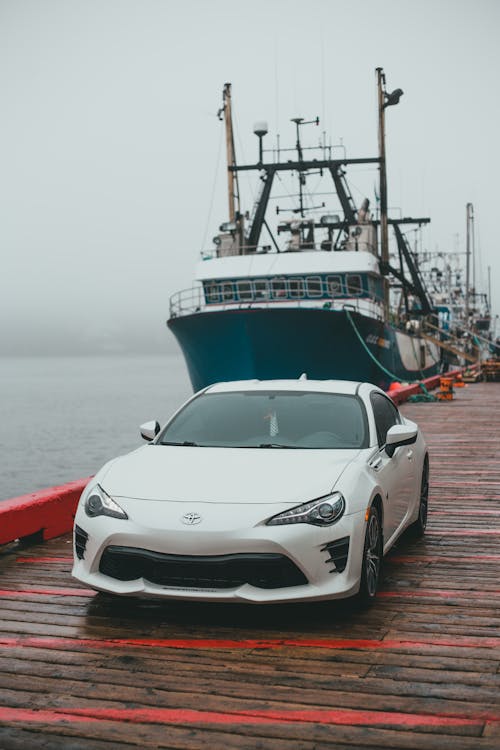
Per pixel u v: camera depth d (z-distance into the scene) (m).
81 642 4.86
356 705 3.99
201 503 5.03
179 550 4.87
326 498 5.09
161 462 5.64
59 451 73.25
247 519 4.89
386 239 31.22
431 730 3.73
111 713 3.94
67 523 7.72
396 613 5.35
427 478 7.72
